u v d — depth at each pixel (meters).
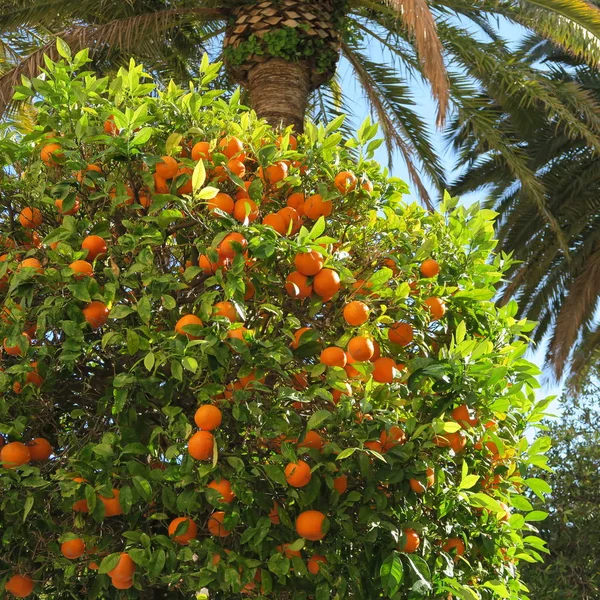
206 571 1.90
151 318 2.16
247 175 2.37
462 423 2.17
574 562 8.41
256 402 1.98
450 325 2.51
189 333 1.89
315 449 1.99
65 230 2.09
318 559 2.01
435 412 2.15
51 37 5.75
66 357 1.94
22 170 2.44
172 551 1.90
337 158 2.56
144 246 2.15
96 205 2.27
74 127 2.18
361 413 2.09
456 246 2.60
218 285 2.26
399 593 1.97
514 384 2.34
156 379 1.92
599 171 10.31
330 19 5.40
